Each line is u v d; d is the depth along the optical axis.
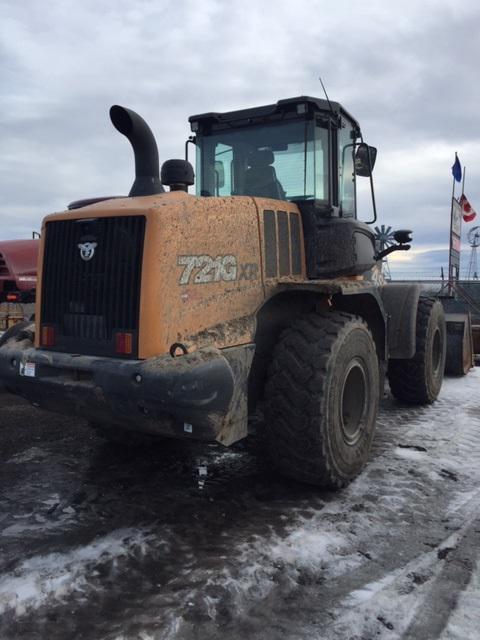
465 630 2.24
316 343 3.46
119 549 2.85
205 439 2.96
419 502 3.45
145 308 2.97
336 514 3.27
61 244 3.34
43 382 3.22
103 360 3.03
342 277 4.37
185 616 2.32
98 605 2.39
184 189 3.74
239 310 3.45
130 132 3.51
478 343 9.87
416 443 4.60
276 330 3.83
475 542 2.96
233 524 3.14
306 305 4.15
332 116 4.36
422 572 2.66
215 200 3.38
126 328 3.06
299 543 2.92
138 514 3.25
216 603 2.41
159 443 4.48
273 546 2.89
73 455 4.21
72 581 2.55
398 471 3.96
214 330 3.25
